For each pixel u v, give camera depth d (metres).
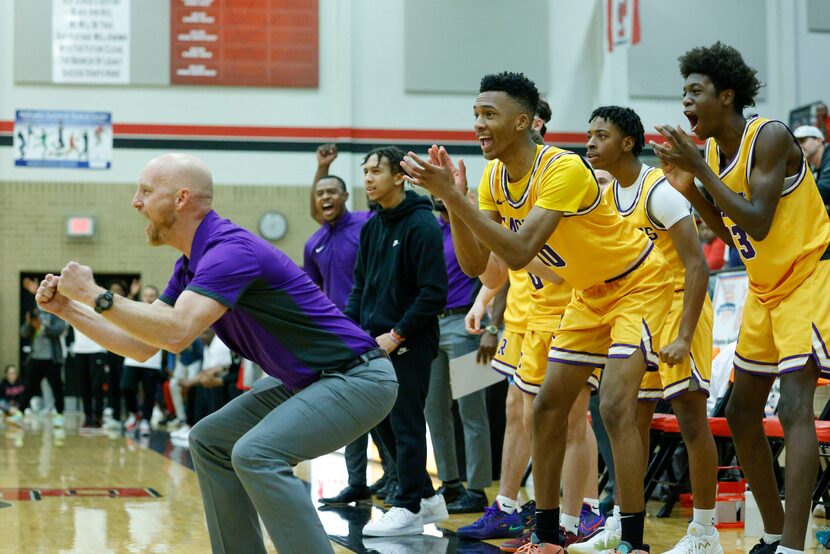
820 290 3.14
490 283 3.95
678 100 14.41
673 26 14.41
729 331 5.75
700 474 3.55
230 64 14.15
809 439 3.07
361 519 4.68
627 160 3.65
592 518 4.09
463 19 14.41
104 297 2.49
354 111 14.30
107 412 12.18
